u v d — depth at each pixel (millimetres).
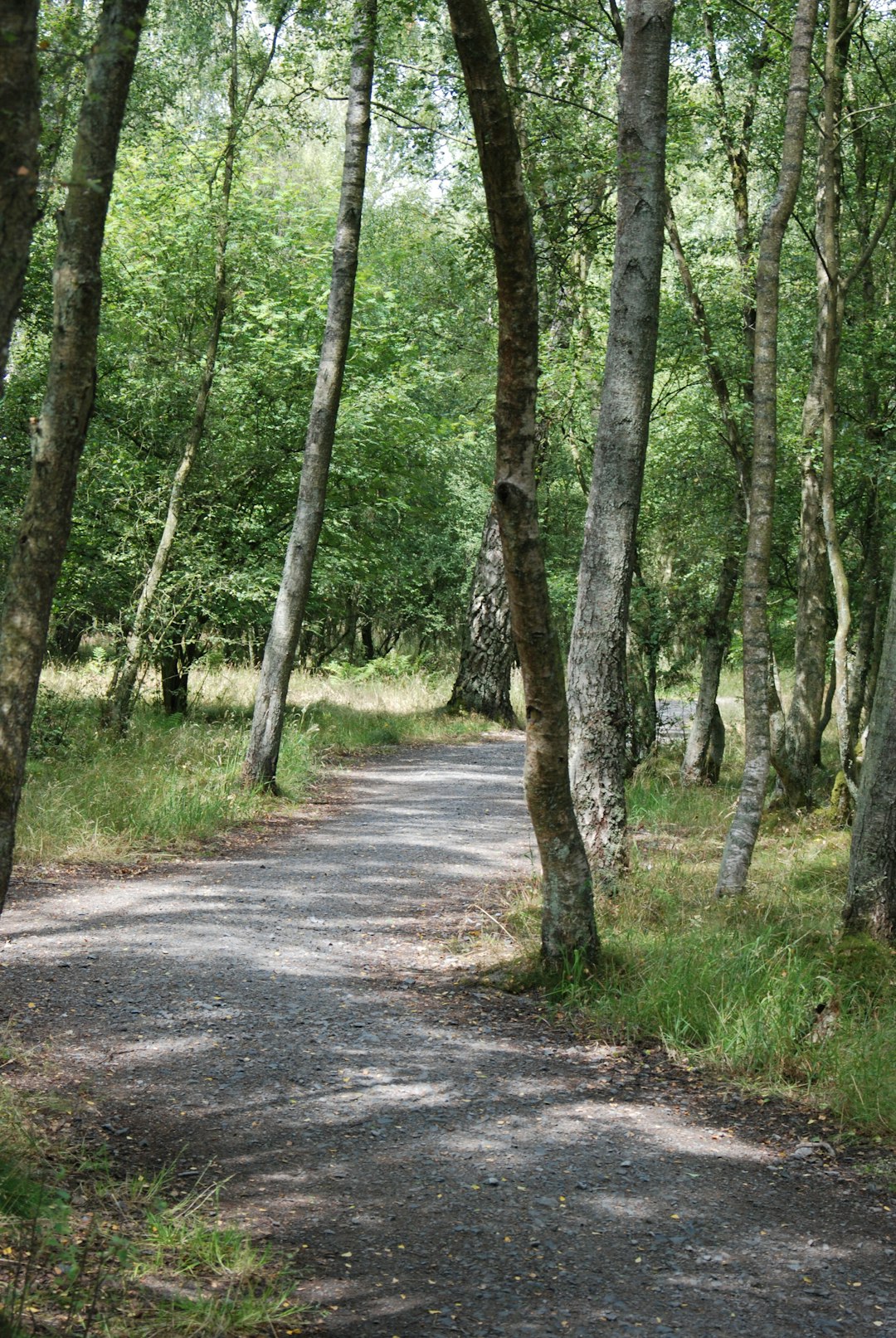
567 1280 3973
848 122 13938
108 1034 6199
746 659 9672
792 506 17562
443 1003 7176
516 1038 6645
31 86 2852
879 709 7820
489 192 6051
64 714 15008
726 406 15141
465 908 9578
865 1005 6891
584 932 7500
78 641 24375
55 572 4117
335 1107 5441
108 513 17250
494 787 16703
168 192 17812
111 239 18125
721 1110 5789
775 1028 6457
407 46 12477
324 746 19828
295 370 19234
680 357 15477
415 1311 3688
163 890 9648
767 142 14945
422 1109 5492
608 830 9383
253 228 18719
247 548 19062
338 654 35719
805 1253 4316
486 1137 5211
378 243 26812
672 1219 4512
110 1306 3447
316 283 20000
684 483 18188
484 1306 3750
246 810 13211
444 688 29422
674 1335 3654
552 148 11352
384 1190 4602
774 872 11062
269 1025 6520
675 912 8844
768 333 9484
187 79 15320
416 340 21984
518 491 6656
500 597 25328
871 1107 5727
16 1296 3312
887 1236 4527
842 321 14047
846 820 13695
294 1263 3969
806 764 14531
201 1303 3545
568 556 27984
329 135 14539
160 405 18156
